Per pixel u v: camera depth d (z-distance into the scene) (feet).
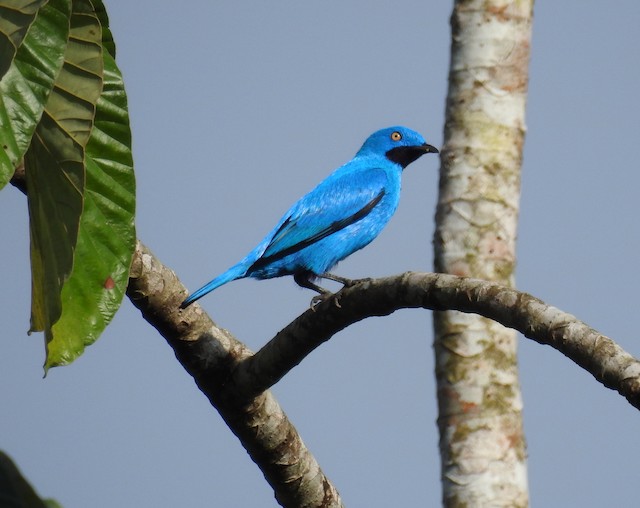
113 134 31.42
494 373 39.60
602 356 28.22
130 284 38.34
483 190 42.01
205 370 38.88
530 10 43.96
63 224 29.71
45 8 27.81
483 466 39.04
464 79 43.21
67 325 31.58
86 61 29.30
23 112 27.50
